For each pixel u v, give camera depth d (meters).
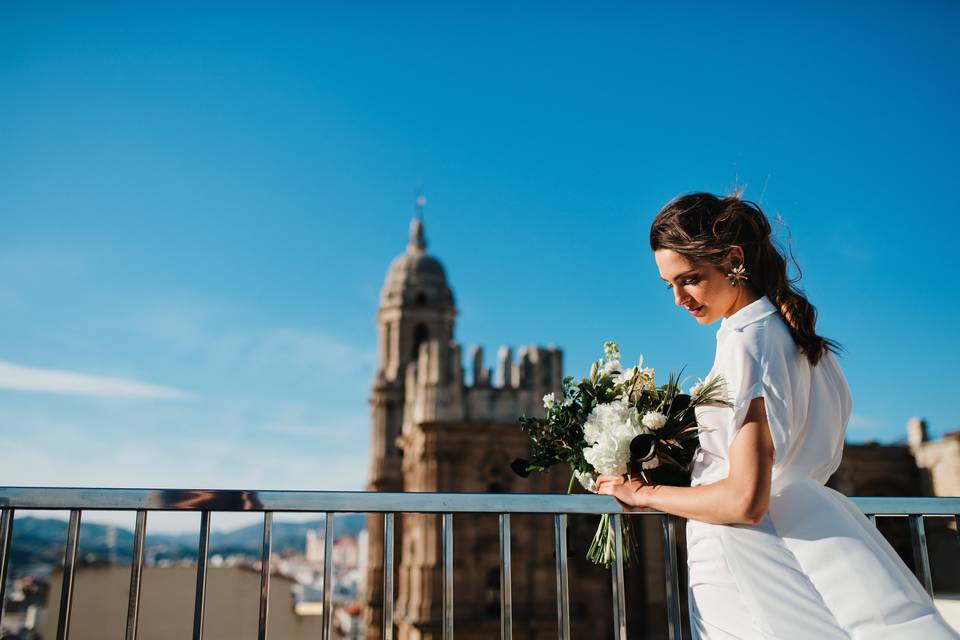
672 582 3.41
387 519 3.38
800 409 2.53
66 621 3.12
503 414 43.62
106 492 3.22
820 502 2.53
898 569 2.48
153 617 30.52
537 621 38.81
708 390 2.66
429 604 39.72
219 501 3.26
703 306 2.79
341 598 112.19
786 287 2.71
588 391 3.22
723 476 2.67
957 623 5.07
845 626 2.37
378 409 59.44
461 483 42.00
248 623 31.38
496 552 40.62
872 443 45.59
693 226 2.70
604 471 2.91
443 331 61.69
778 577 2.47
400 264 63.75
